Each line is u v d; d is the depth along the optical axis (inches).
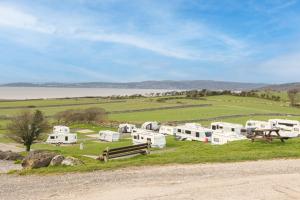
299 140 1237.7
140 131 2452.0
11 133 2396.7
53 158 845.8
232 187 610.2
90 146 2378.2
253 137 1234.0
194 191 589.0
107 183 655.1
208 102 5856.3
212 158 855.1
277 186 613.6
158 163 815.1
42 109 5172.2
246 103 5846.5
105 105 5703.7
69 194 592.1
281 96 7381.9
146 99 6796.3
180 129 2573.8
